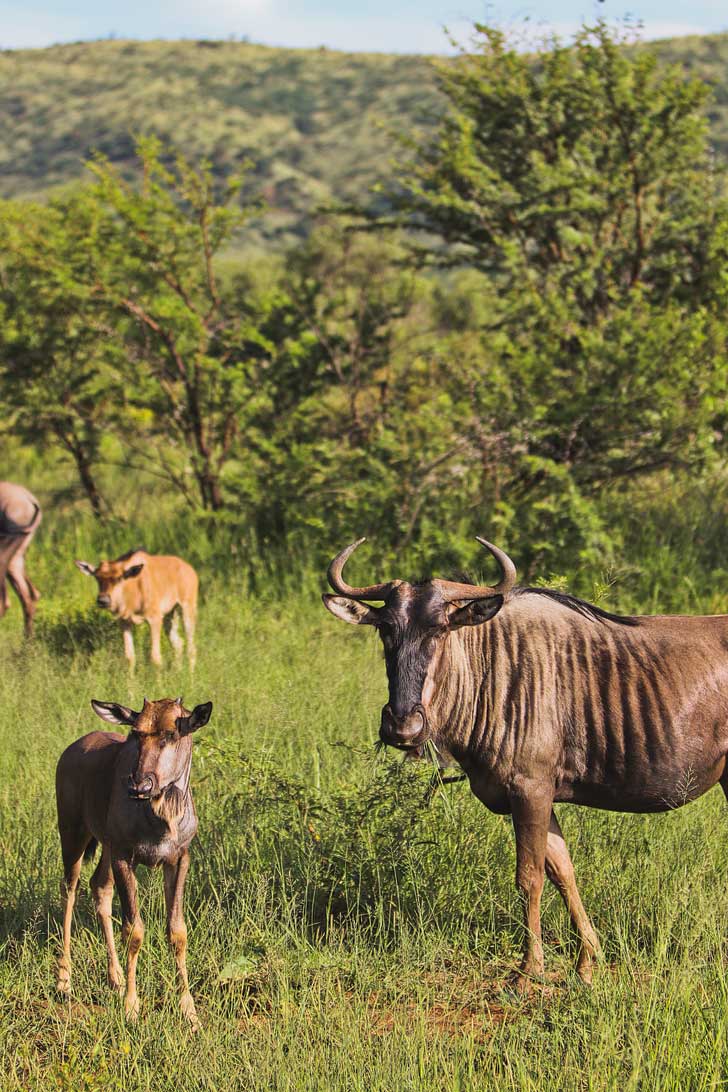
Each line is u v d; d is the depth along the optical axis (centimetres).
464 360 5772
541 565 4631
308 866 2488
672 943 2214
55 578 5800
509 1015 2022
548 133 6153
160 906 2431
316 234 7788
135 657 4416
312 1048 1873
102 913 2200
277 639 4288
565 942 2306
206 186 6316
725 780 2284
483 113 6247
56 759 3141
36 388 6575
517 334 5438
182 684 3797
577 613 2325
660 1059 1758
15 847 2678
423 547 4831
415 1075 1761
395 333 6744
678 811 2669
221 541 5638
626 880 2405
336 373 6300
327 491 5291
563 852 2261
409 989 2106
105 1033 1997
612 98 5853
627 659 2255
